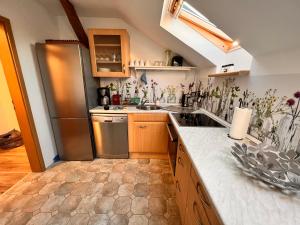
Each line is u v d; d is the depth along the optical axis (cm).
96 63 236
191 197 100
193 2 111
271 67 106
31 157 202
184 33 183
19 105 180
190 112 217
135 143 240
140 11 171
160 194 174
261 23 83
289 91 92
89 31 218
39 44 188
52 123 223
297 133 86
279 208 59
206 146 111
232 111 157
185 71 269
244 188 69
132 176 204
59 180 194
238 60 153
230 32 113
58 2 204
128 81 272
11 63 166
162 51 261
